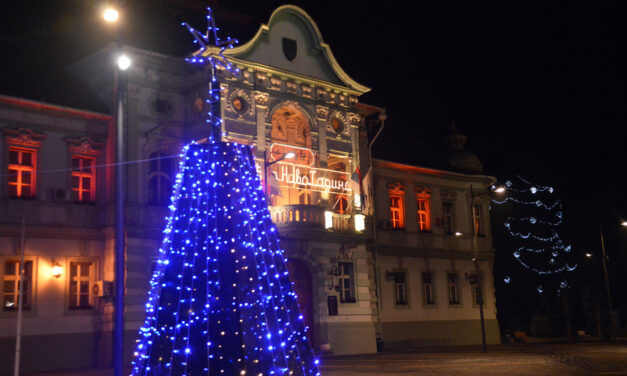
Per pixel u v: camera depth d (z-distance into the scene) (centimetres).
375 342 3566
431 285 4234
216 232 2178
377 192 4034
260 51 3269
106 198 2958
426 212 4306
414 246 4156
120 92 1552
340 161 3597
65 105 2888
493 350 3650
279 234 3181
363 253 3609
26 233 2738
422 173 4306
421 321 4100
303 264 3406
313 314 3381
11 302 2681
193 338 1905
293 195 3403
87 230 2908
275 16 3344
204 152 2378
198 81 3139
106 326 2841
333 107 3547
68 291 2823
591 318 5631
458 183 4519
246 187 2380
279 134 3372
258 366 1853
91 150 2967
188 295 2033
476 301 4469
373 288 3741
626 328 5469
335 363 2808
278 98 3303
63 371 2652
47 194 2825
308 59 3478
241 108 3158
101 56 3073
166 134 3105
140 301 2884
